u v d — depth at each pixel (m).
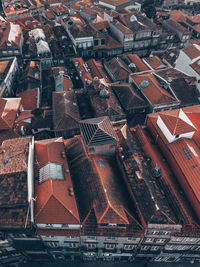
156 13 147.50
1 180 44.03
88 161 53.47
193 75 85.31
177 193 51.97
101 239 46.69
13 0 175.50
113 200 46.09
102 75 93.50
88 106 78.69
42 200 44.66
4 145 52.38
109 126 55.50
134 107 78.44
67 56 111.69
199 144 58.19
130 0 150.62
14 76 95.44
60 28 125.25
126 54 112.44
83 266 57.62
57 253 52.38
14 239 46.28
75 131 70.44
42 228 45.06
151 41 118.38
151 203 45.31
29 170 46.72
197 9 167.25
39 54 106.62
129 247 50.47
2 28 116.31
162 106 77.38
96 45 112.75
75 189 51.09
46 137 69.56
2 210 42.59
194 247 50.88
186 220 46.25
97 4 165.88
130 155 54.06
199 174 50.09
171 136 56.69
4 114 70.44
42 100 88.31
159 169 53.25
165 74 87.06
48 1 177.00
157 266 58.28
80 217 45.59
